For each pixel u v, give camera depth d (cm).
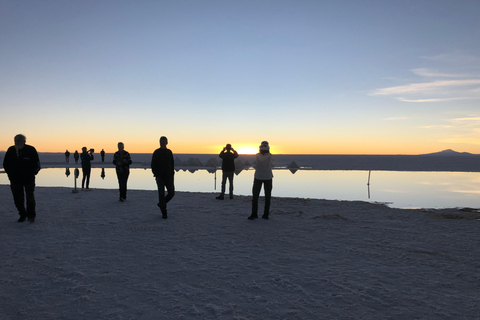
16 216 820
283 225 739
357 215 875
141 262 473
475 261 486
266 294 362
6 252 518
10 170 718
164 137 809
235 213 888
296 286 385
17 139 716
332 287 383
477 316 312
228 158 1145
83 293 363
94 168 3619
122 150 1070
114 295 358
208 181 2247
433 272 438
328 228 711
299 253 523
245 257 499
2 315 311
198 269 444
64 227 701
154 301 343
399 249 548
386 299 350
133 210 917
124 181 1073
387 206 1122
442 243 589
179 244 573
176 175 2895
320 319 305
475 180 2511
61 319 304
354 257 504
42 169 3394
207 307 329
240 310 323
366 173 3488
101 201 1078
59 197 1161
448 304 339
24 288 376
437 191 1708
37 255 504
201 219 799
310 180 2467
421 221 796
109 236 627
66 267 450
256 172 804
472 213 941
